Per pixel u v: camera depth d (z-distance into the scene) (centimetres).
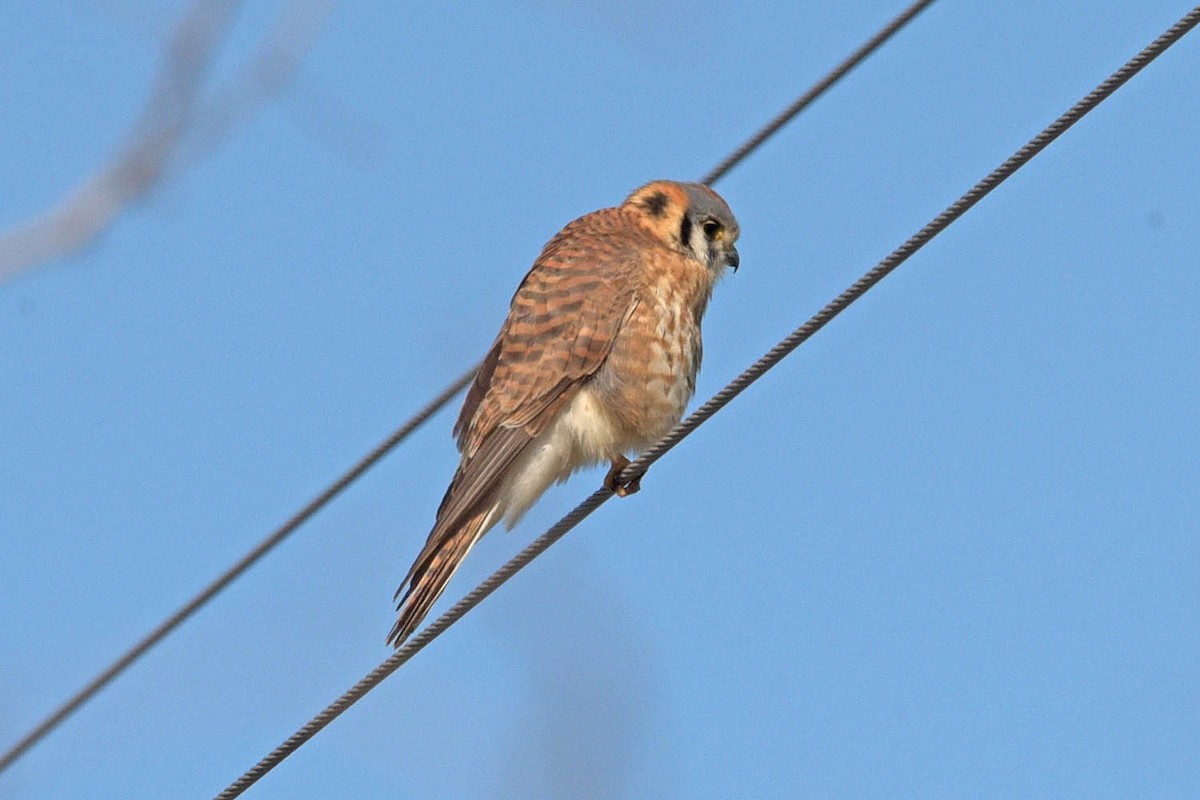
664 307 1180
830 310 870
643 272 1181
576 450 1166
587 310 1162
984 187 834
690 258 1236
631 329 1166
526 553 911
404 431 1106
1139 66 805
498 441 1132
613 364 1159
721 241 1258
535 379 1148
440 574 1056
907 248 849
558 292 1172
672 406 1181
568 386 1151
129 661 1020
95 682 1017
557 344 1156
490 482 1110
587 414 1154
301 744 900
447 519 1082
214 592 1036
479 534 1091
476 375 1189
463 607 898
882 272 856
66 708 1015
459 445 1219
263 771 904
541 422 1142
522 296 1191
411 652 892
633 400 1161
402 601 1034
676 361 1181
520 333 1166
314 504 1066
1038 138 827
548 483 1171
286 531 1059
